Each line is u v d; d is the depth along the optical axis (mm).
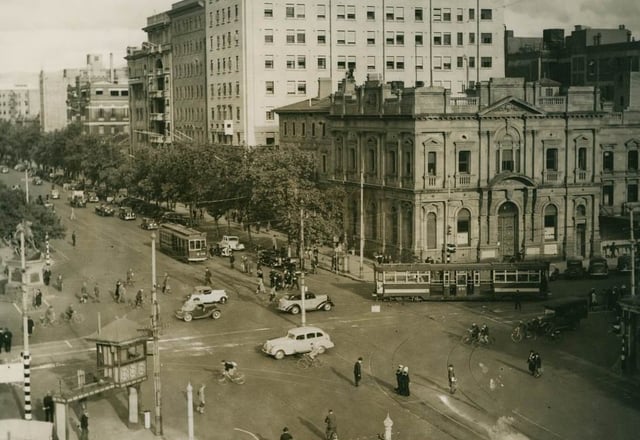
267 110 131625
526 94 86188
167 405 46312
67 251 99375
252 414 44688
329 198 87188
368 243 93562
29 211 82875
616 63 118188
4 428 39031
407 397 47406
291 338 55406
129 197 148375
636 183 96250
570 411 44906
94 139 171000
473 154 84938
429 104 83312
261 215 89625
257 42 130000
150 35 183500
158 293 75438
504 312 67938
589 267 82188
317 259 86875
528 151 86438
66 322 65062
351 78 102125
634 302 51125
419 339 59531
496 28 138250
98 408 46188
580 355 55719
